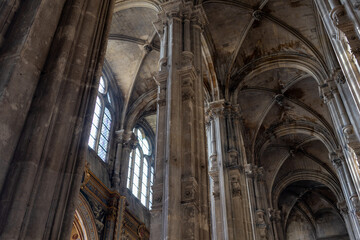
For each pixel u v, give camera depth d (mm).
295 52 22453
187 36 14805
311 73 21641
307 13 21094
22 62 5492
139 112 23875
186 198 10352
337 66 18922
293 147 32188
